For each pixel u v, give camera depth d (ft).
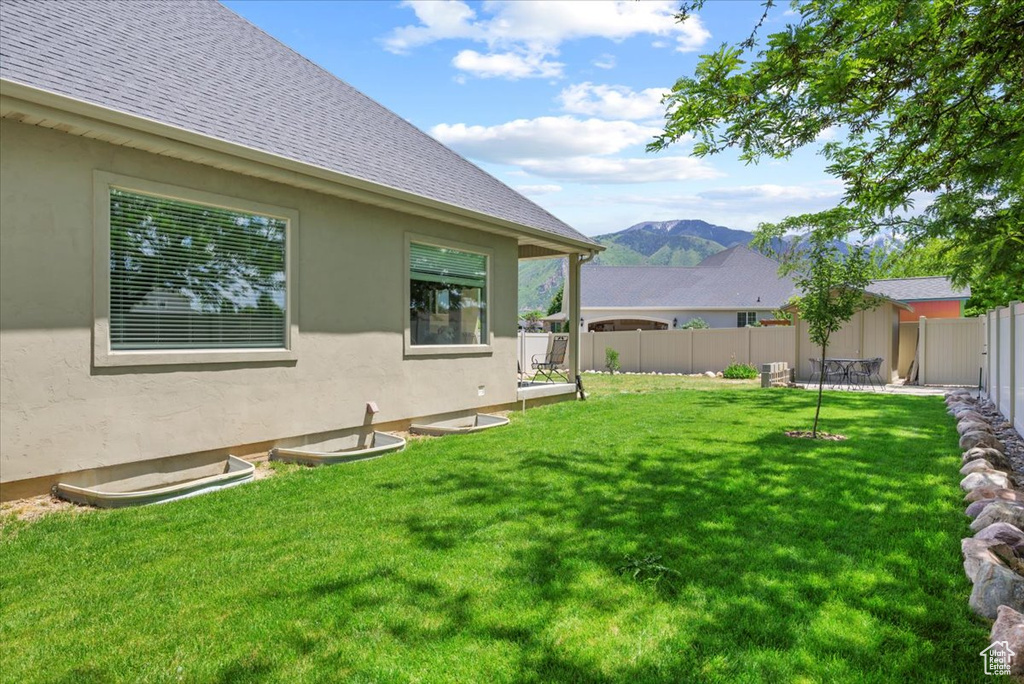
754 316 98.94
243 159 20.24
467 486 18.20
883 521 14.47
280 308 23.20
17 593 11.07
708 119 15.51
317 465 21.76
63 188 16.96
